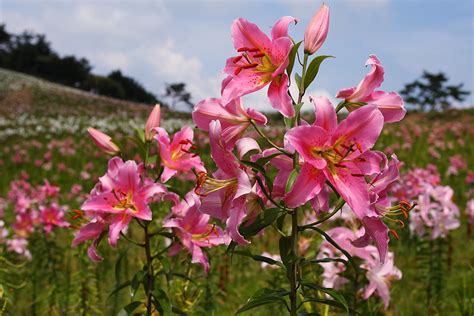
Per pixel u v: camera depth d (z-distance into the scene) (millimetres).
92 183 4074
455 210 1672
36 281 1713
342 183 648
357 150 650
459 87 18234
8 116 9492
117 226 921
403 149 4629
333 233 1114
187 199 982
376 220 694
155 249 1343
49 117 9336
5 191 4188
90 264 1566
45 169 4699
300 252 1339
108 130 7559
